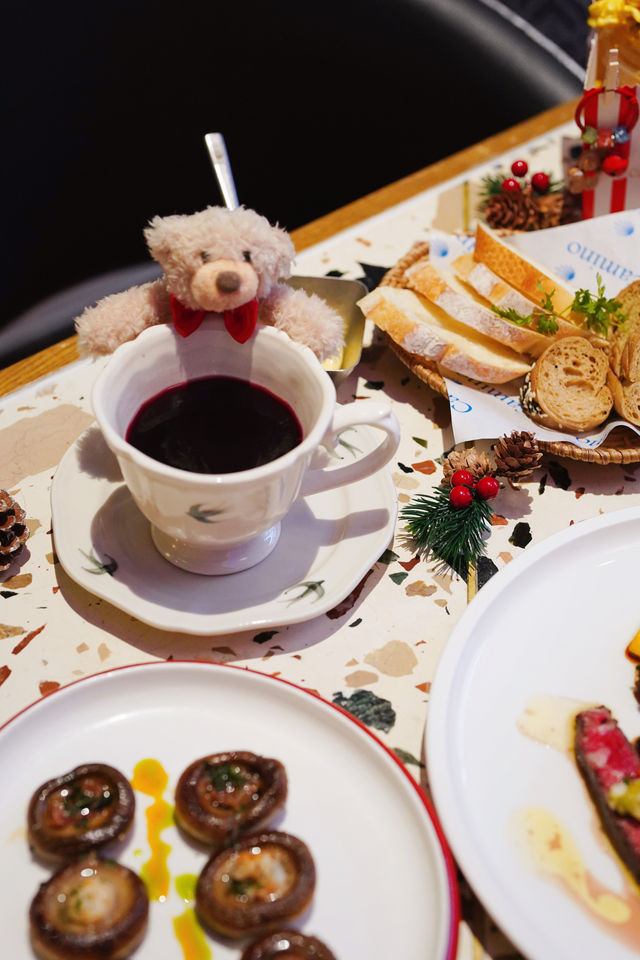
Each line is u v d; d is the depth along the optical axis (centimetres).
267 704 42
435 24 105
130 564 47
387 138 112
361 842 39
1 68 95
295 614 45
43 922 35
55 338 94
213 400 48
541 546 48
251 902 36
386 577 50
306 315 47
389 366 62
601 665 45
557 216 73
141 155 107
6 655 46
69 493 49
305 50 107
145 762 41
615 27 62
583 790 41
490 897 37
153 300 47
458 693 44
